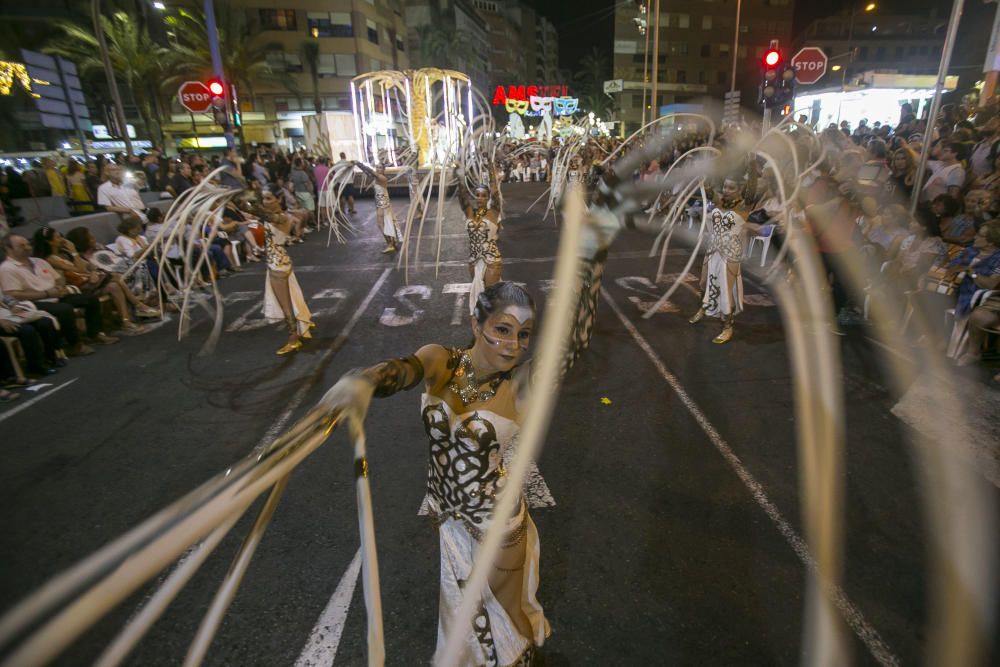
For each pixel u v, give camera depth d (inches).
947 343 221.3
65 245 278.8
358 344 263.3
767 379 209.6
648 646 101.5
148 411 201.9
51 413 202.4
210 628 35.0
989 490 134.5
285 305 248.7
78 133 639.1
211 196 204.7
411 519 137.1
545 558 123.2
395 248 477.7
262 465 30.8
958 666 47.1
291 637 105.7
